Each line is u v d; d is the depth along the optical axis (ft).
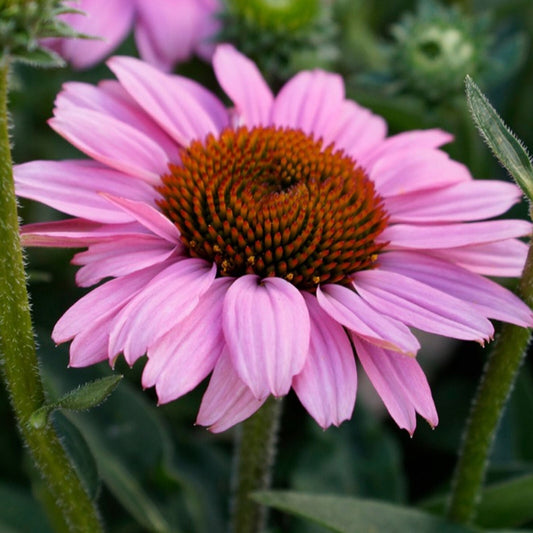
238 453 1.23
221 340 1.09
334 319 1.12
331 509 1.18
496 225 1.18
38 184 1.15
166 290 1.09
